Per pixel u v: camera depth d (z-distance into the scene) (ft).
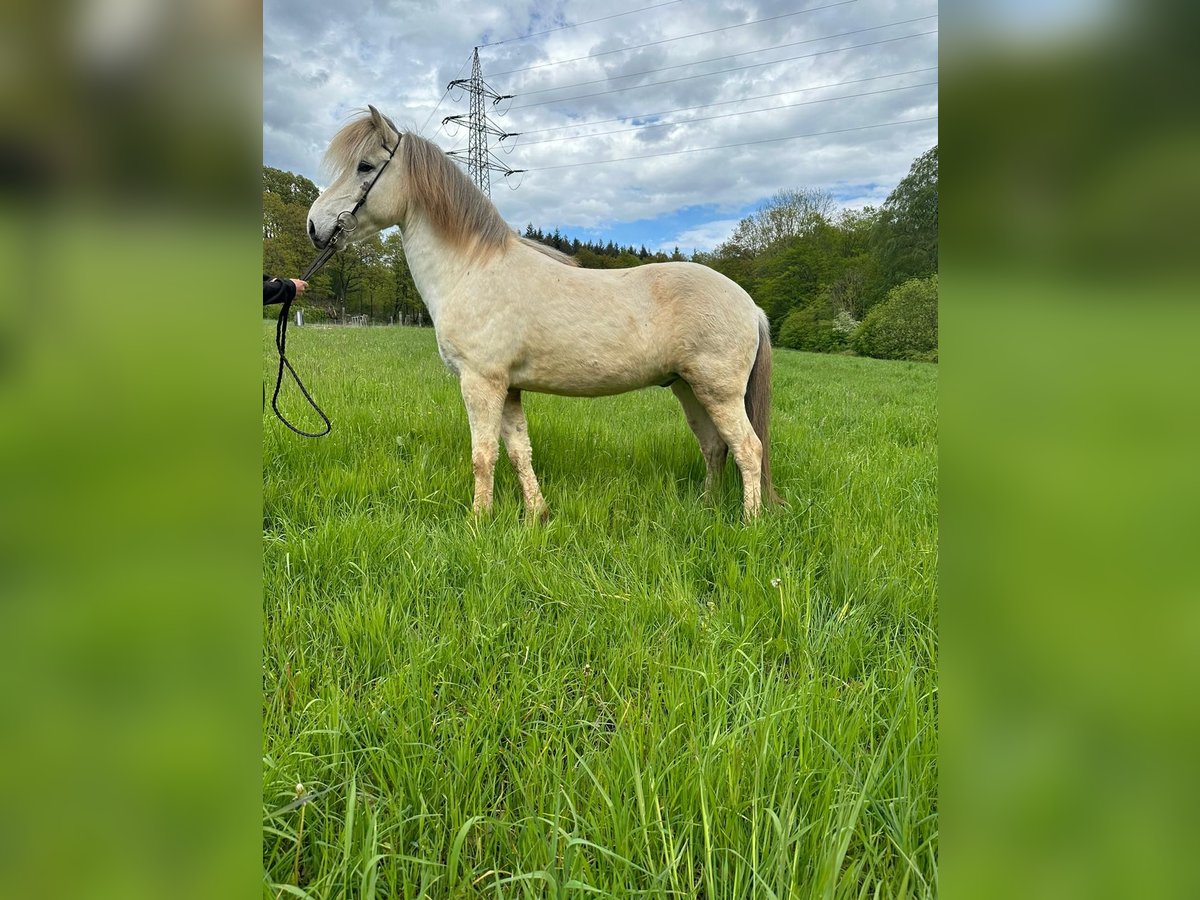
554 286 9.51
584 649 6.17
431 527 9.07
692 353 9.52
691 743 4.38
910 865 3.44
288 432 11.71
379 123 9.50
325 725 4.71
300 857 3.92
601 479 11.46
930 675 5.31
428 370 25.62
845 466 12.58
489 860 3.89
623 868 3.70
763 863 3.66
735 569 7.55
